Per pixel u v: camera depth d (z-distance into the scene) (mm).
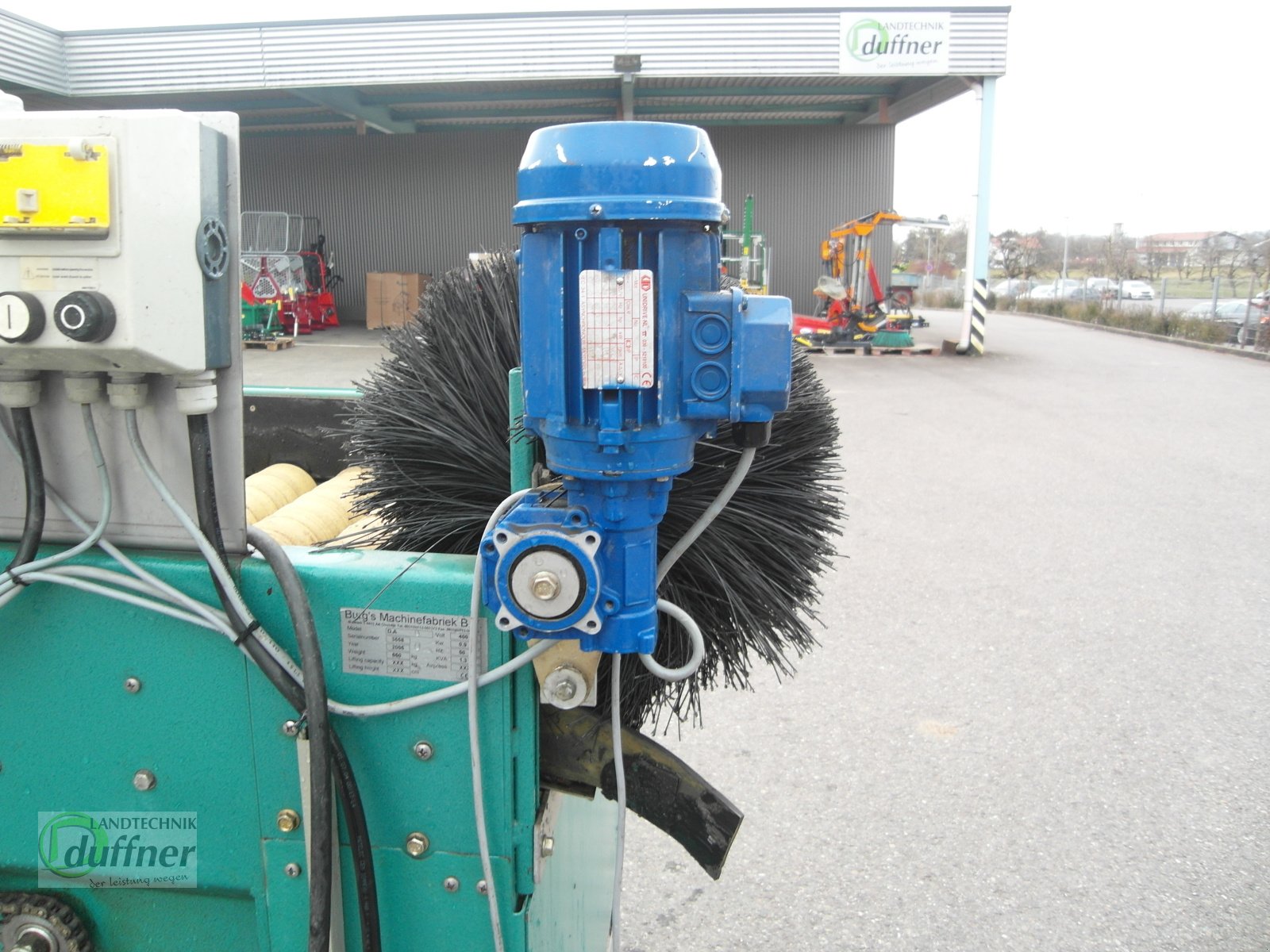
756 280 16047
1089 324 22188
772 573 1414
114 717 1253
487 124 19750
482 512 1380
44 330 1019
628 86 14570
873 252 19953
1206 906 2535
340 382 11117
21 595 1224
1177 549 5371
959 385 11891
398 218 20516
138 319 1012
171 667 1224
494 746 1206
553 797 1396
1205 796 3004
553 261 1018
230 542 1195
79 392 1128
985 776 3111
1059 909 2527
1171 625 4301
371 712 1183
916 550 5320
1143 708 3549
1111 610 4469
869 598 4598
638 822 2969
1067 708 3543
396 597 1175
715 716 3479
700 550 1330
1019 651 4020
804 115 19000
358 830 1210
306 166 20562
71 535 1247
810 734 3365
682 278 1023
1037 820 2893
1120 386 11891
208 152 1073
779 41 14008
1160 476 7070
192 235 1053
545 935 1413
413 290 18688
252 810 1257
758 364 1026
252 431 2258
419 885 1277
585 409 1031
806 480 1420
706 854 1280
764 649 1389
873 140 19484
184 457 1183
